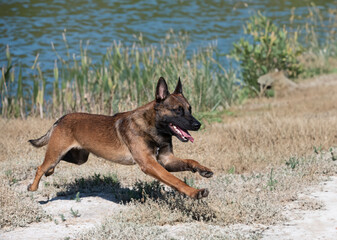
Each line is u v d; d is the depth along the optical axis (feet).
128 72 54.39
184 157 35.29
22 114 50.14
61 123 26.37
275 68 68.39
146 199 25.55
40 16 110.22
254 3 133.18
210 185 28.48
